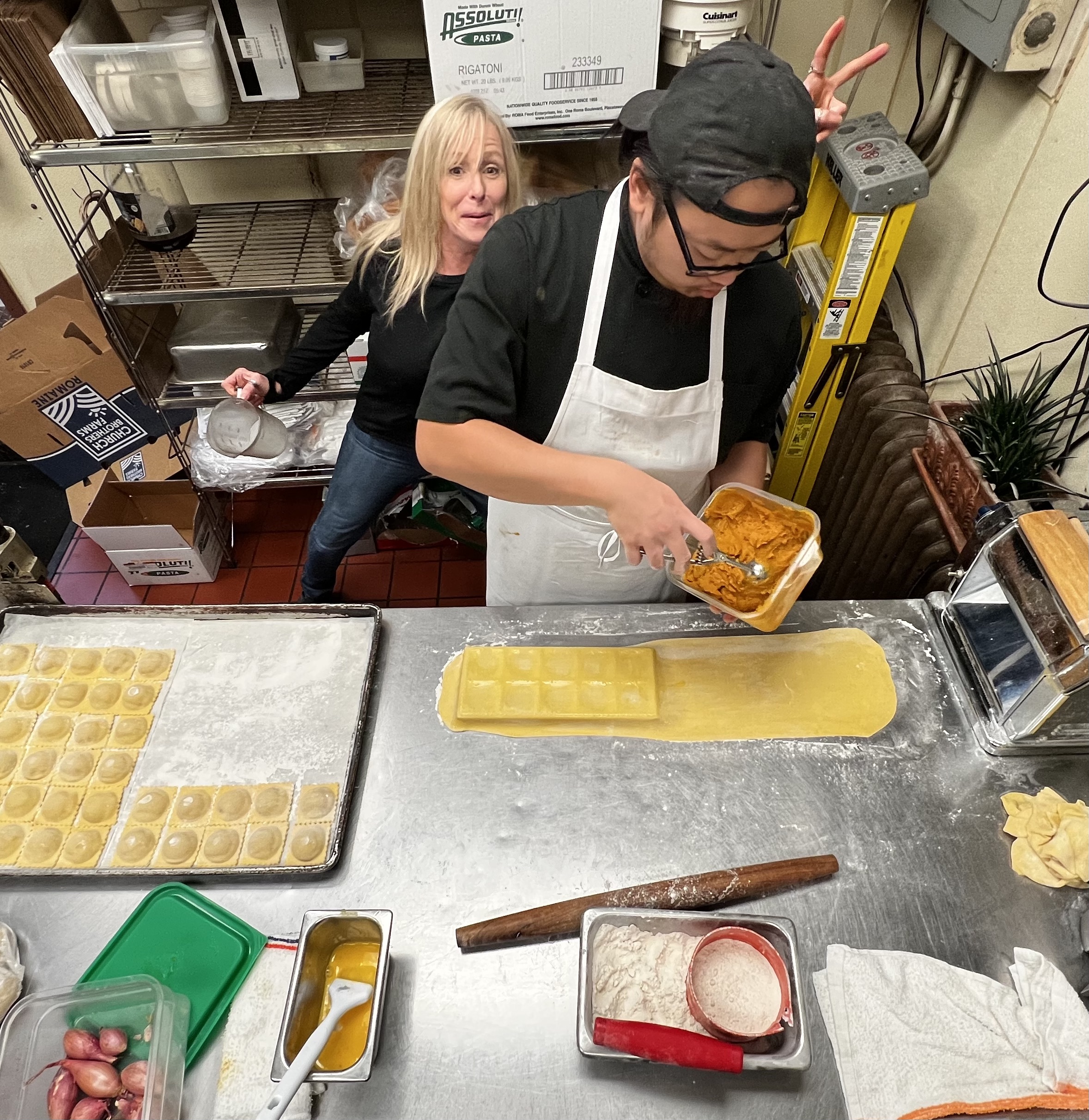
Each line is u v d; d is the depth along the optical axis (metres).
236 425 1.77
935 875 0.99
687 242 0.82
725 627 1.25
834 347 1.73
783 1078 0.84
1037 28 1.29
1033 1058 0.85
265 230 2.09
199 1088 0.84
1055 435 1.43
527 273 0.99
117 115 1.66
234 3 1.58
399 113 1.75
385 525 2.46
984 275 1.60
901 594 1.68
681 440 1.18
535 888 0.97
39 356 1.96
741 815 1.04
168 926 0.94
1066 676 0.97
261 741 1.11
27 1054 0.82
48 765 1.09
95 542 2.37
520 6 1.48
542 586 1.48
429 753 1.10
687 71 0.77
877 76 1.87
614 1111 0.83
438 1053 0.86
